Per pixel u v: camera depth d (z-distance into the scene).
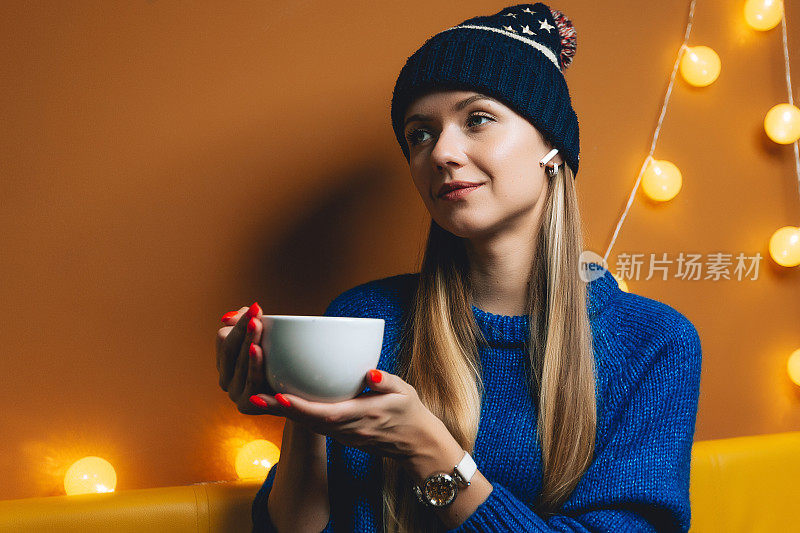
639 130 1.39
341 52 1.20
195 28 1.13
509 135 0.86
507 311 0.95
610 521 0.81
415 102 0.89
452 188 0.86
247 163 1.16
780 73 1.51
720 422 1.48
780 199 1.51
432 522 0.87
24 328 1.07
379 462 0.91
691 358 0.91
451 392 0.89
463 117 0.87
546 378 0.89
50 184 1.07
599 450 0.88
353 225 1.21
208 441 1.16
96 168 1.09
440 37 0.90
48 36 1.07
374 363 0.64
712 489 1.28
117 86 1.10
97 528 0.97
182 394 1.14
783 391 1.52
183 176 1.13
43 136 1.07
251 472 1.15
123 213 1.11
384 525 0.89
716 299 1.47
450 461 0.75
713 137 1.45
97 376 1.10
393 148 1.23
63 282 1.08
